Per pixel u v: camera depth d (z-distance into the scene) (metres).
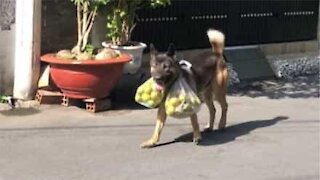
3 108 5.76
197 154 4.85
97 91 5.70
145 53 6.77
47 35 6.10
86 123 5.45
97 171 4.48
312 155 4.90
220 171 4.55
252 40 7.77
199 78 5.10
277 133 5.40
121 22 6.11
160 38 6.95
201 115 5.86
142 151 4.87
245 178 4.45
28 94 5.92
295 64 7.87
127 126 5.41
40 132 5.19
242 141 5.17
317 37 8.35
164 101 4.89
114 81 5.77
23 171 4.44
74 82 5.65
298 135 5.36
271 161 4.76
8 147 4.85
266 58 7.75
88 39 6.24
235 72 7.29
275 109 6.17
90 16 5.96
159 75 4.74
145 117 5.67
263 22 7.83
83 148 4.88
